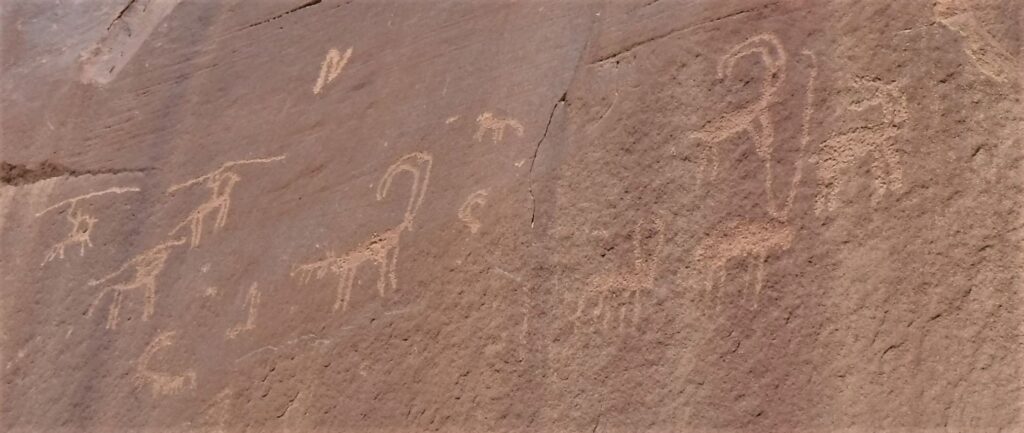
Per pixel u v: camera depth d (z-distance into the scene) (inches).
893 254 76.1
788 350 76.4
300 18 87.7
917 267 75.9
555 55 83.2
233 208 85.3
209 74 87.9
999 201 76.0
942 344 75.0
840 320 76.0
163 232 85.7
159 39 89.1
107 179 87.3
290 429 81.7
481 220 81.7
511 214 81.4
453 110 83.8
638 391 77.8
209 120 87.0
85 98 88.8
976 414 74.4
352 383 81.4
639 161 80.4
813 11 80.2
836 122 78.2
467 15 85.3
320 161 84.9
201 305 84.2
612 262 79.4
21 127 89.0
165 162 86.9
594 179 80.8
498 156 82.4
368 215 83.4
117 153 87.6
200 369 83.4
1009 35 78.1
